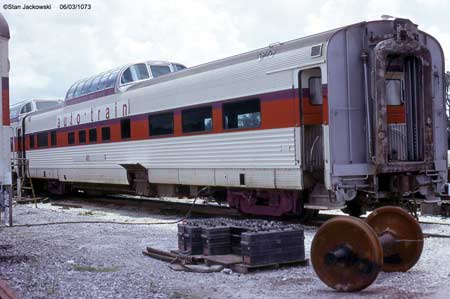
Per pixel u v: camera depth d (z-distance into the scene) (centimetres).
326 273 661
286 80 1170
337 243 652
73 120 2066
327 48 1086
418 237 737
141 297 645
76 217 1568
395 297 625
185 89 1462
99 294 657
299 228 816
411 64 1155
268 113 1213
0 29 895
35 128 2427
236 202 1385
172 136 1515
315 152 1159
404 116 1166
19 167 2567
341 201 1090
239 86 1291
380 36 1116
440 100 1204
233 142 1311
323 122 1098
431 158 1138
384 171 1085
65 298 641
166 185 1623
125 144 1730
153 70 1853
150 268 820
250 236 775
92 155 1931
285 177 1179
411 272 745
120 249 984
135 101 1673
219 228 841
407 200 1180
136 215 1623
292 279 732
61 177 2188
